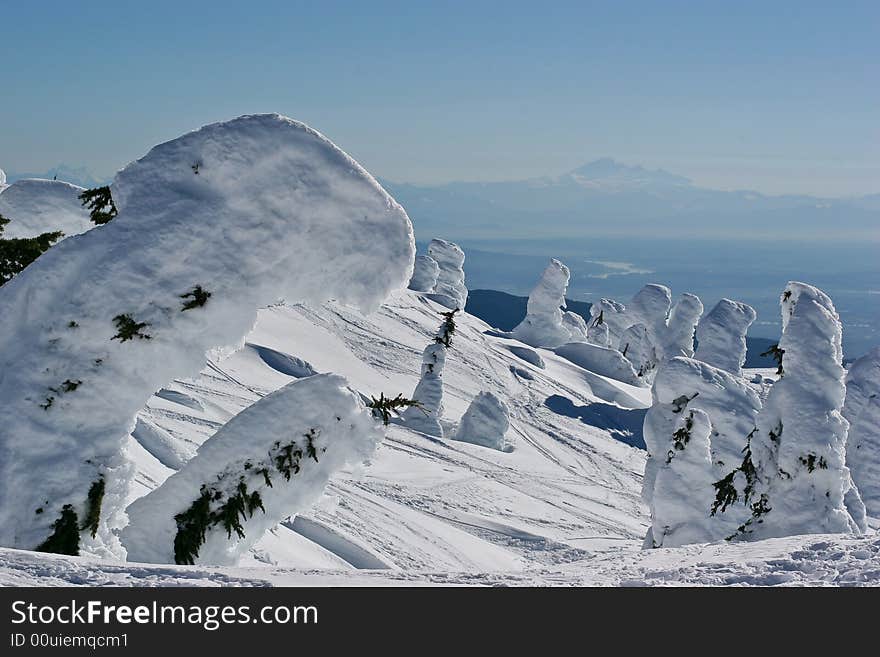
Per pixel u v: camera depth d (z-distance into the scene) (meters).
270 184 12.34
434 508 35.41
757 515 20.02
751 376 78.62
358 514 29.14
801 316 20.34
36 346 11.75
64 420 11.72
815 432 19.56
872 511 35.44
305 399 13.84
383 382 64.38
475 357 77.50
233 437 13.55
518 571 9.61
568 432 63.47
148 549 12.96
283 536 21.27
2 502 11.17
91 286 11.79
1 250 15.04
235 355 57.06
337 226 12.64
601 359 86.12
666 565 9.32
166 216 12.08
